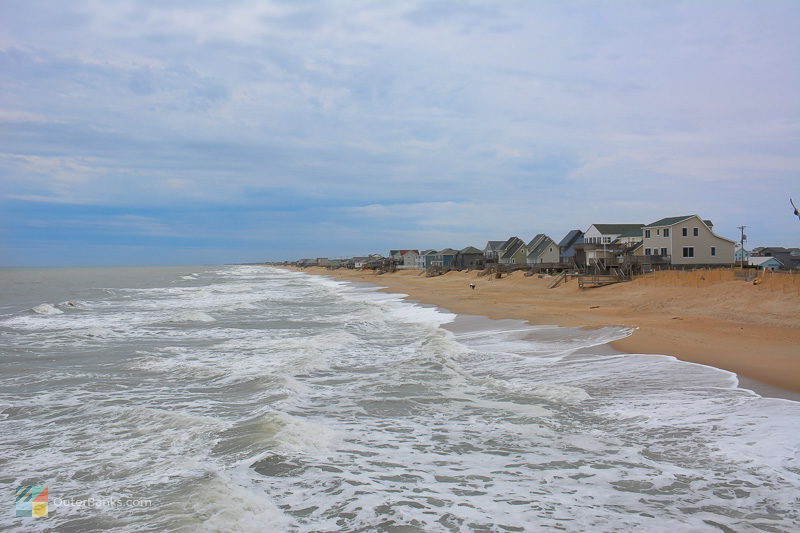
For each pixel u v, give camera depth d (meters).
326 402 12.82
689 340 18.86
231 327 28.53
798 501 6.93
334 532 6.40
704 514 6.66
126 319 32.47
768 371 14.07
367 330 26.47
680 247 52.62
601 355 17.30
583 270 55.41
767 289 27.70
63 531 6.56
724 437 9.36
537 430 10.27
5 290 68.50
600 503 7.08
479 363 17.06
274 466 8.60
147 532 6.43
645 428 10.07
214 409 12.32
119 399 13.34
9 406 12.65
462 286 64.62
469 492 7.56
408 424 10.91
